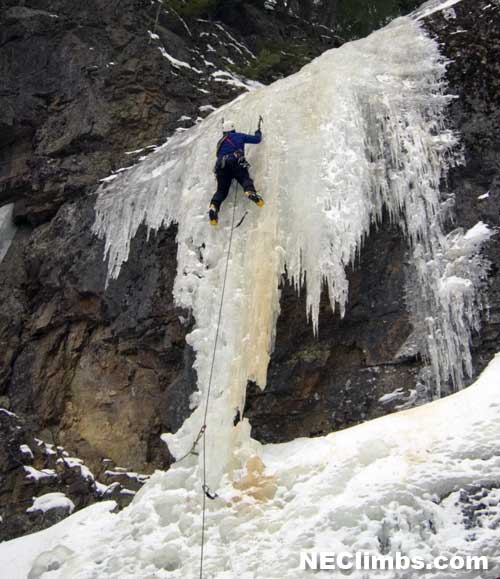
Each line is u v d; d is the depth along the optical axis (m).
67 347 10.75
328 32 17.14
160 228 10.45
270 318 8.58
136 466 9.39
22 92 13.06
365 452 7.14
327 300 8.77
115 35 13.20
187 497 7.68
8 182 12.60
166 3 14.09
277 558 6.50
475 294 8.06
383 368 8.25
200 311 9.14
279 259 8.80
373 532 6.41
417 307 8.30
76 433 10.09
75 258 11.05
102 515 8.76
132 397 9.84
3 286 11.84
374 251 8.74
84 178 11.94
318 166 9.15
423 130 9.11
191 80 13.08
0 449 10.09
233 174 9.38
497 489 6.40
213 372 8.68
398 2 17.17
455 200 8.64
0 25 13.86
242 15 15.70
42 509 9.44
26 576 8.23
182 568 6.92
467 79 9.31
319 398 8.46
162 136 12.23
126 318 10.09
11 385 10.94
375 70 9.73
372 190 8.93
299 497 7.09
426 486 6.58
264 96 10.42
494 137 8.87
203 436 8.10
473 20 9.72
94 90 12.61
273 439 8.43
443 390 7.87
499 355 7.78
